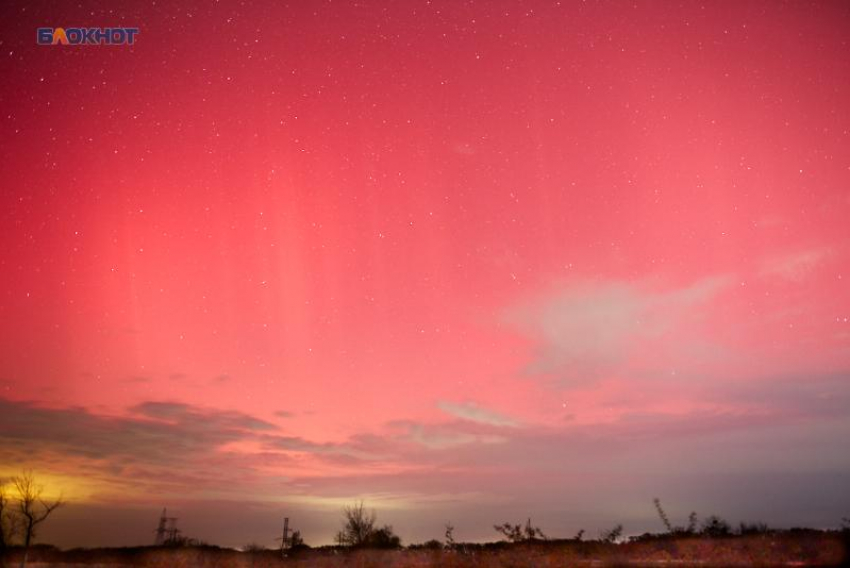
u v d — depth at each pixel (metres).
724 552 19.59
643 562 19.48
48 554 27.91
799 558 18.16
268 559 26.41
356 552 26.62
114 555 27.94
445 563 22.80
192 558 27.12
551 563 20.81
